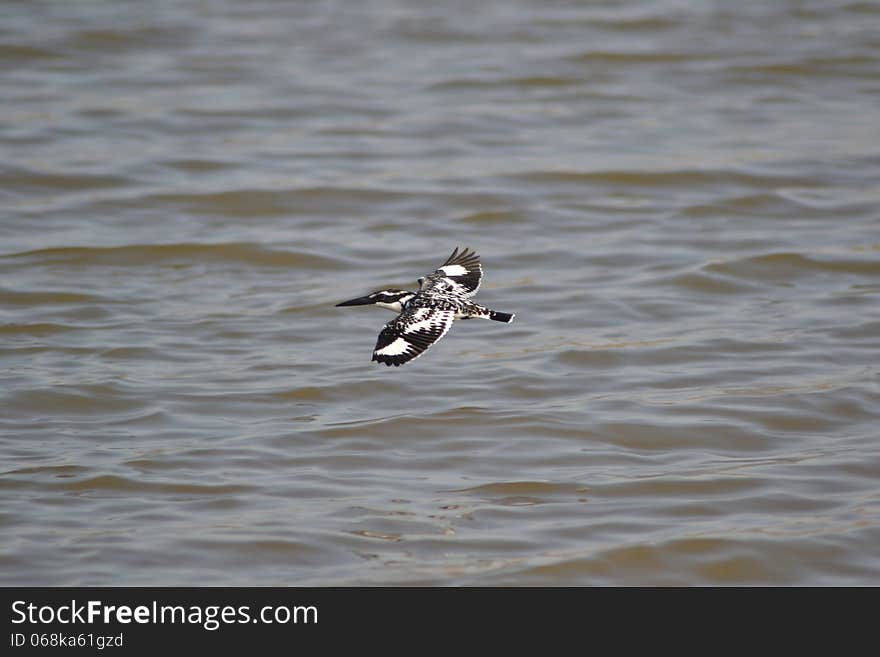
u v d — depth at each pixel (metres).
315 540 13.14
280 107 29.08
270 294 20.48
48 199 24.11
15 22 34.38
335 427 15.74
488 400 16.56
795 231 22.67
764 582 12.62
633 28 34.72
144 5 36.66
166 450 15.11
